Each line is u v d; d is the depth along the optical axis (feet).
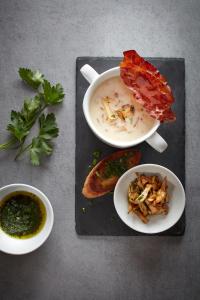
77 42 2.17
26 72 2.09
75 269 2.17
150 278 2.18
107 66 2.14
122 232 2.15
